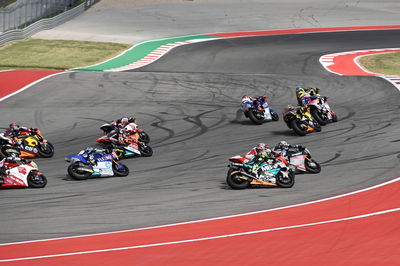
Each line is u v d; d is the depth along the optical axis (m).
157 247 38.75
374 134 78.94
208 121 91.19
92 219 46.00
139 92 113.25
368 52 168.00
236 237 40.66
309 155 62.19
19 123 90.88
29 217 46.69
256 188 56.25
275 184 56.19
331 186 55.94
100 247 39.00
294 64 149.12
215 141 78.69
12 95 110.38
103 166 61.78
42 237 41.47
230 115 95.31
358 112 93.88
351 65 148.00
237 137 80.69
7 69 144.88
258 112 87.44
